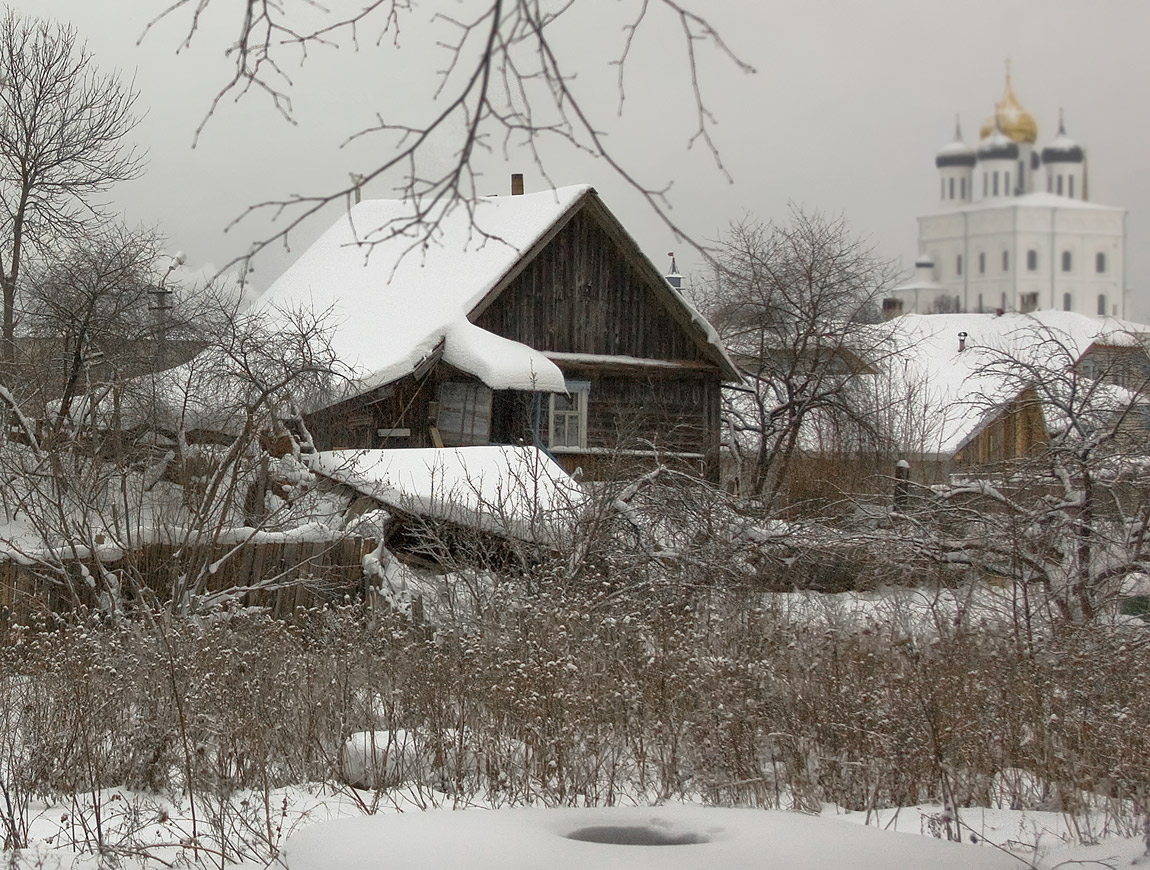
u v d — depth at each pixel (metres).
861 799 7.67
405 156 3.75
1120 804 7.38
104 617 12.88
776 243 31.80
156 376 20.83
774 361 31.73
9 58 28.42
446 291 27.94
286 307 29.92
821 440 32.41
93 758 7.90
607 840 4.45
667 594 13.41
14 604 13.00
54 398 21.52
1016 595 13.39
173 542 13.86
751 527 15.36
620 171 3.88
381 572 14.45
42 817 7.01
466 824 4.47
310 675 9.38
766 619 12.20
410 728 8.55
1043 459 14.30
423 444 26.86
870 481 29.69
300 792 7.61
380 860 4.12
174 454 18.03
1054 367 16.67
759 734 8.44
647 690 8.99
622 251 30.25
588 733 8.17
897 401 35.53
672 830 4.52
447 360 26.33
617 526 14.67
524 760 7.73
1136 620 13.44
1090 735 8.34
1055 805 7.62
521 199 30.41
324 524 15.63
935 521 14.49
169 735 7.83
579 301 29.83
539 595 11.63
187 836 6.59
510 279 27.89
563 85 3.74
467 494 15.77
